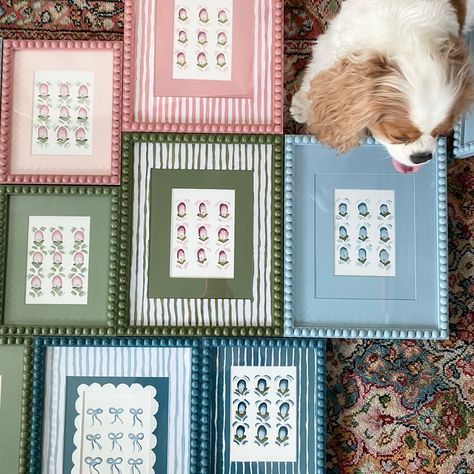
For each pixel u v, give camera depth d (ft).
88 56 4.45
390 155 4.20
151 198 4.39
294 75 4.60
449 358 4.51
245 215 4.40
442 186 4.37
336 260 4.38
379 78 3.35
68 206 4.40
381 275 4.38
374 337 4.29
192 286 4.35
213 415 4.32
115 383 4.33
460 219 4.58
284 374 4.35
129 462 4.29
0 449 4.25
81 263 4.37
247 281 4.36
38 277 4.35
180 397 4.33
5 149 4.34
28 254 4.36
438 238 4.37
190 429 4.29
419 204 4.42
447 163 4.60
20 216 4.38
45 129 4.41
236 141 4.36
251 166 4.42
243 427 4.32
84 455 4.29
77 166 4.39
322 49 4.06
